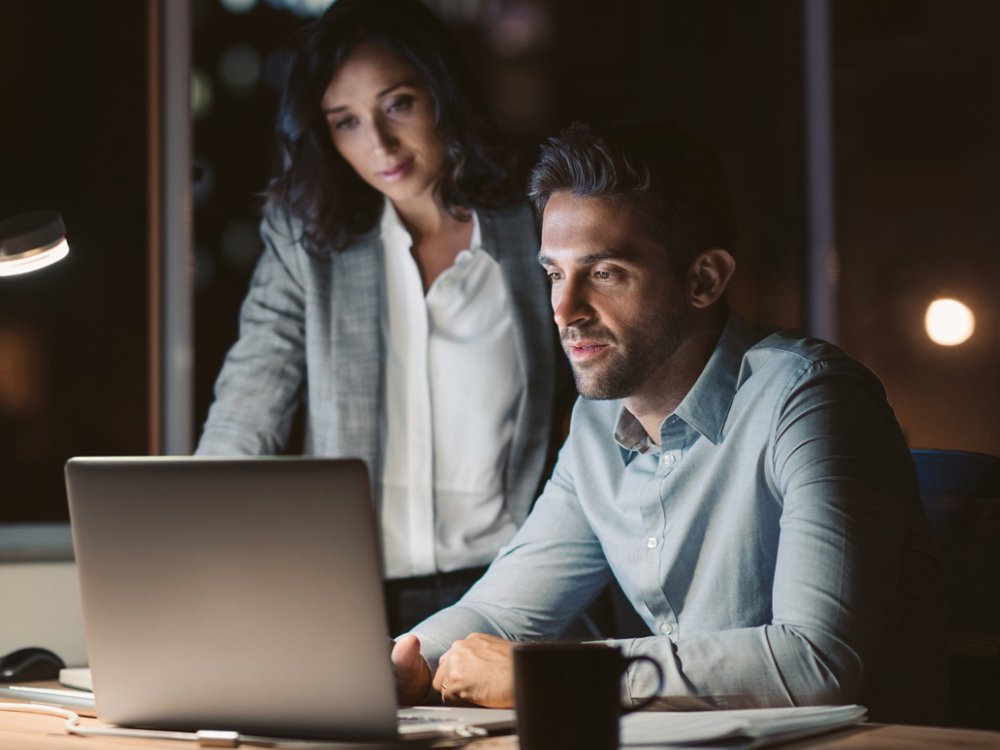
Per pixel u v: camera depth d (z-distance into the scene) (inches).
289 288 99.5
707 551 63.0
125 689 47.3
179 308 113.9
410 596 96.6
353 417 96.2
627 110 122.6
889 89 130.5
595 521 67.7
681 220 62.6
